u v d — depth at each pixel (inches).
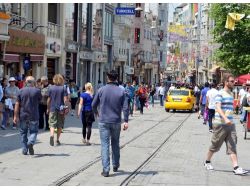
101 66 2378.2
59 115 690.8
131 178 472.4
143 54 3602.4
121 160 582.9
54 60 1674.5
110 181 455.8
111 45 2539.4
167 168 533.6
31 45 1365.7
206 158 577.0
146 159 595.5
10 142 706.2
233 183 464.1
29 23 1366.9
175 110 1736.0
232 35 1702.8
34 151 628.4
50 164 534.9
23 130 596.4
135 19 3307.1
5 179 450.6
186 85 2682.1
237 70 1717.5
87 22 2076.8
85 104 708.0
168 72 4958.2
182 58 4781.0
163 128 1045.2
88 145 704.4
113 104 486.0
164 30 4726.9
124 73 2893.7
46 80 900.0
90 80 2149.4
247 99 900.6
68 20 1790.1
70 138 784.3
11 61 1224.8
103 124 482.0
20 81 1064.8
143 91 1515.7
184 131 987.9
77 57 1903.3
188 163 572.4
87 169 514.3
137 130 982.4
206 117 1164.5
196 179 476.1
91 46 2127.2
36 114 593.3
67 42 1756.9
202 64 3838.6
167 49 5216.5
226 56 1724.9
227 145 515.8
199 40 4065.0
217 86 1125.1
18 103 594.6
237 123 1251.8
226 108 512.1
